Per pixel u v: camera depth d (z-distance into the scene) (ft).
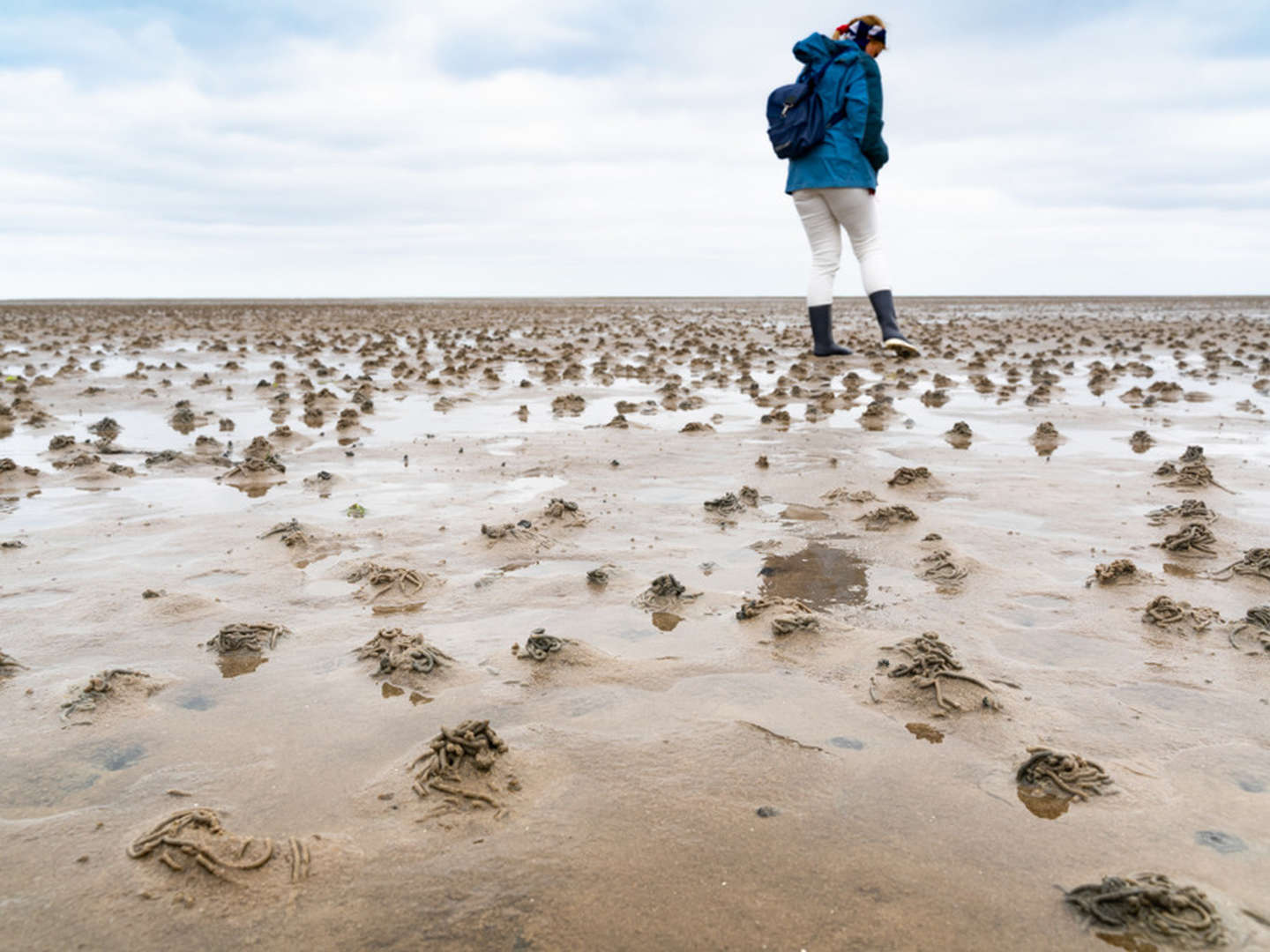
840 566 18.58
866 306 166.09
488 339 85.92
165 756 11.09
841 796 10.09
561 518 21.72
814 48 40.22
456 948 7.75
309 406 43.29
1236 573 17.30
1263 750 11.00
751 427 37.11
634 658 14.07
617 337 90.68
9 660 13.76
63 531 21.65
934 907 8.24
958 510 22.75
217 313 156.15
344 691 12.94
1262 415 38.42
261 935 7.98
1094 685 12.85
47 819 9.77
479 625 15.55
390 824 9.60
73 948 7.87
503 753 10.73
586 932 7.92
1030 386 49.39
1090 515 22.16
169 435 36.37
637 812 9.77
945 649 13.32
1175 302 201.05
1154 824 9.50
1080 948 7.78
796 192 42.32
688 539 20.61
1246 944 7.80
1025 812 9.77
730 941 7.80
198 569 18.70
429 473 28.17
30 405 43.19
